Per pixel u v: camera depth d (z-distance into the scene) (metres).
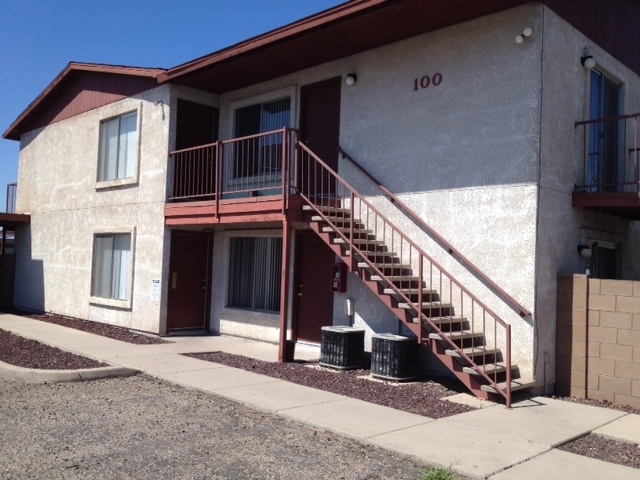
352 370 9.86
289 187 10.28
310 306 11.77
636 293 8.12
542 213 8.62
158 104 13.65
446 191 9.57
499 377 8.47
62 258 17.09
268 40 10.59
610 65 10.62
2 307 19.39
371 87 10.79
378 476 5.33
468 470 5.40
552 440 6.38
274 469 5.42
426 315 9.00
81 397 7.86
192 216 12.42
